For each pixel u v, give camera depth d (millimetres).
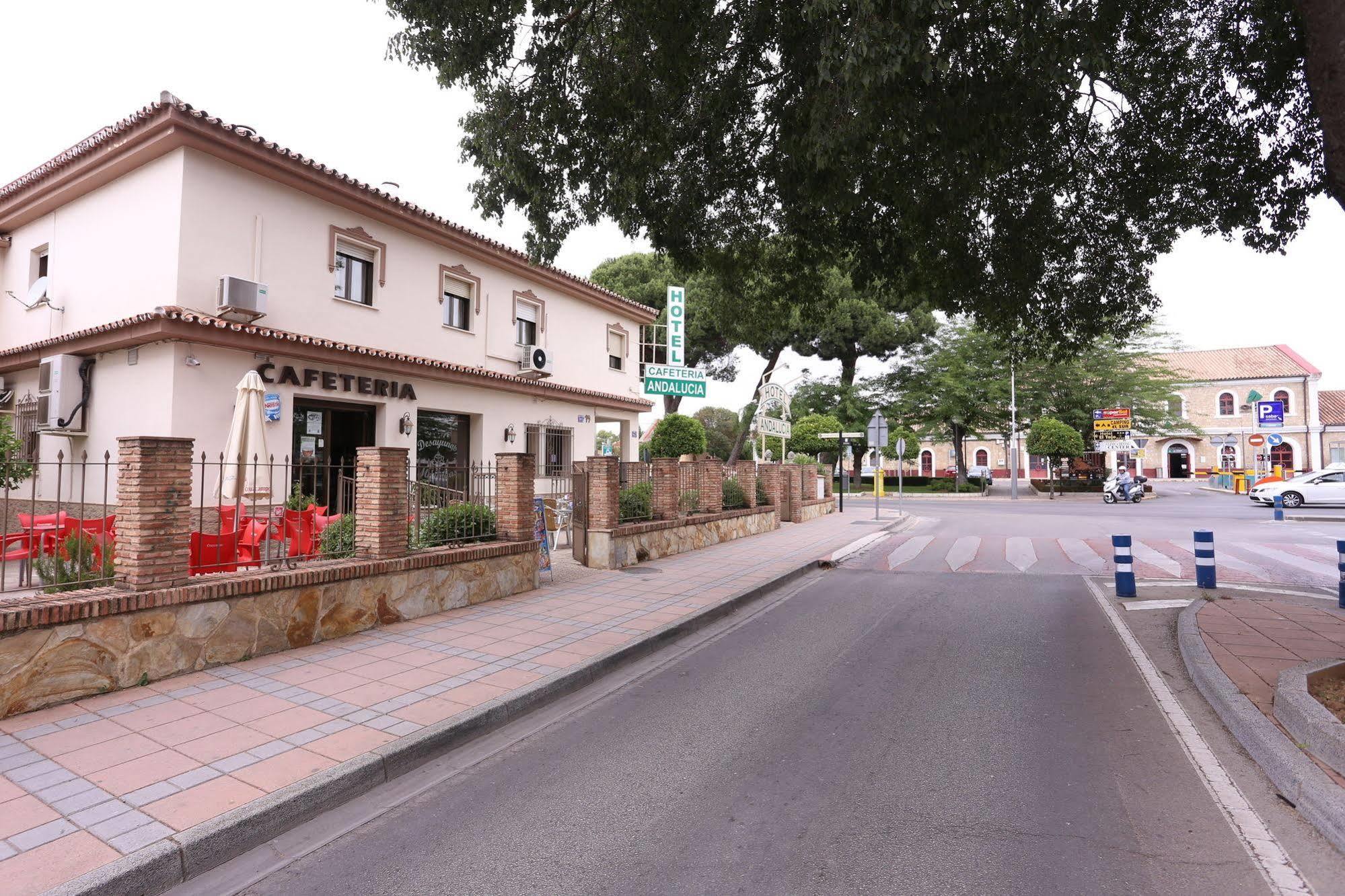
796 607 9266
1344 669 5109
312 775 3869
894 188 7691
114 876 2930
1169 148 7297
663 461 13797
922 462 61719
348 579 6887
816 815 3602
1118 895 2879
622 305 21938
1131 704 5273
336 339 13164
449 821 3631
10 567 8648
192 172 10906
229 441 8547
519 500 9344
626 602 8781
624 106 7469
